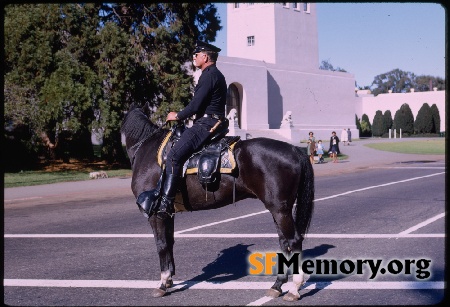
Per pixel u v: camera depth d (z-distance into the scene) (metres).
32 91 25.80
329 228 10.13
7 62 26.02
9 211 13.95
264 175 5.84
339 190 16.86
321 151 31.34
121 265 7.57
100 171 24.97
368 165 28.81
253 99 52.50
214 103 6.25
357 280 6.66
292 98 58.00
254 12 58.66
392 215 11.52
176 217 12.02
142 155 6.59
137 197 6.46
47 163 30.06
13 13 25.77
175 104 28.33
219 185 6.03
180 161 6.04
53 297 6.10
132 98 28.38
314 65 61.72
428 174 22.17
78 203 15.48
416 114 79.31
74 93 24.34
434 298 5.88
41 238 9.83
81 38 26.89
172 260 6.41
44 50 25.20
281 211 5.80
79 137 27.97
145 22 30.34
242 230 10.19
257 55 58.72
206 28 32.50
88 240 9.53
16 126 27.89
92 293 6.24
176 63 29.27
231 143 6.15
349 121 65.62
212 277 6.87
